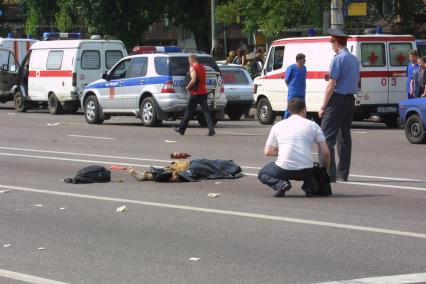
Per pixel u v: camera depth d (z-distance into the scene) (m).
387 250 8.67
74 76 31.19
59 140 21.30
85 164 16.25
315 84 24.89
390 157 17.08
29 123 27.39
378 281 7.44
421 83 23.39
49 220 10.54
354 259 8.30
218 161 14.29
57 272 7.89
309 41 25.25
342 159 13.62
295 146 11.95
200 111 24.61
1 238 9.48
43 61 32.62
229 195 12.30
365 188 12.88
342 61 12.97
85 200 11.98
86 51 31.42
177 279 7.58
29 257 8.52
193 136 22.12
